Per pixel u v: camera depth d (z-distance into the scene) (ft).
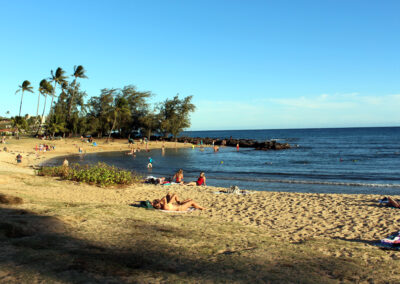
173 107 265.54
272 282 12.54
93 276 11.61
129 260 13.93
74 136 249.34
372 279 14.15
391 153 169.37
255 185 69.51
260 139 387.14
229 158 146.30
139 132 279.28
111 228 19.97
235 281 12.32
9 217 19.07
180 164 119.24
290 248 18.95
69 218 21.18
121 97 250.78
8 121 350.43
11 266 11.94
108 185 50.16
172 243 17.66
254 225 28.48
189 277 12.39
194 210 34.50
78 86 249.55
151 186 55.42
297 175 87.10
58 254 13.75
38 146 168.04
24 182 42.73
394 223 29.55
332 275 14.28
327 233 26.22
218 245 18.11
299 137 445.78
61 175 54.08
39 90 221.87
